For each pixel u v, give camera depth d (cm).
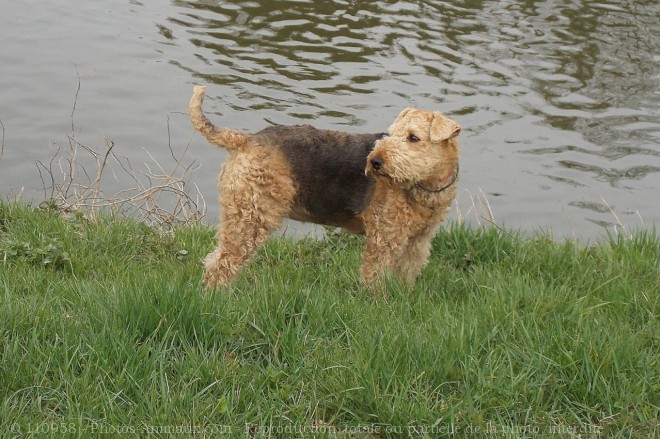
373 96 1792
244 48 1998
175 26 2112
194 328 740
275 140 912
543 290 866
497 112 1758
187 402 658
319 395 684
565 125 1728
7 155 1553
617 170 1591
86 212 1241
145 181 1508
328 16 2195
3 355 687
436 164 898
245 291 858
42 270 922
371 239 931
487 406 682
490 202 1493
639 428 671
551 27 2161
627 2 2341
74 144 1551
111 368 680
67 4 2225
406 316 823
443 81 1869
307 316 788
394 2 2314
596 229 1420
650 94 1845
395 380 689
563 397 702
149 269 972
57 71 1850
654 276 955
